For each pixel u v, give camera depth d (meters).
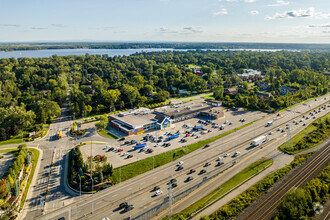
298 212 76.06
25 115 156.25
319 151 129.00
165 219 77.81
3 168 110.75
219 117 192.62
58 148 135.00
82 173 102.75
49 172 109.06
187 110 197.38
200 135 153.50
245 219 78.75
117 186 98.31
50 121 180.12
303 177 103.25
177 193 92.50
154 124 169.75
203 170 107.62
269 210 82.94
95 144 140.25
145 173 107.94
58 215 81.50
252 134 154.62
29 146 137.38
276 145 136.88
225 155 123.62
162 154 126.19
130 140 146.38
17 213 82.00
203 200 88.19
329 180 96.75
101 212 83.00
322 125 161.12
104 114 191.50
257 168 110.19
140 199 89.69
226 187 95.94
